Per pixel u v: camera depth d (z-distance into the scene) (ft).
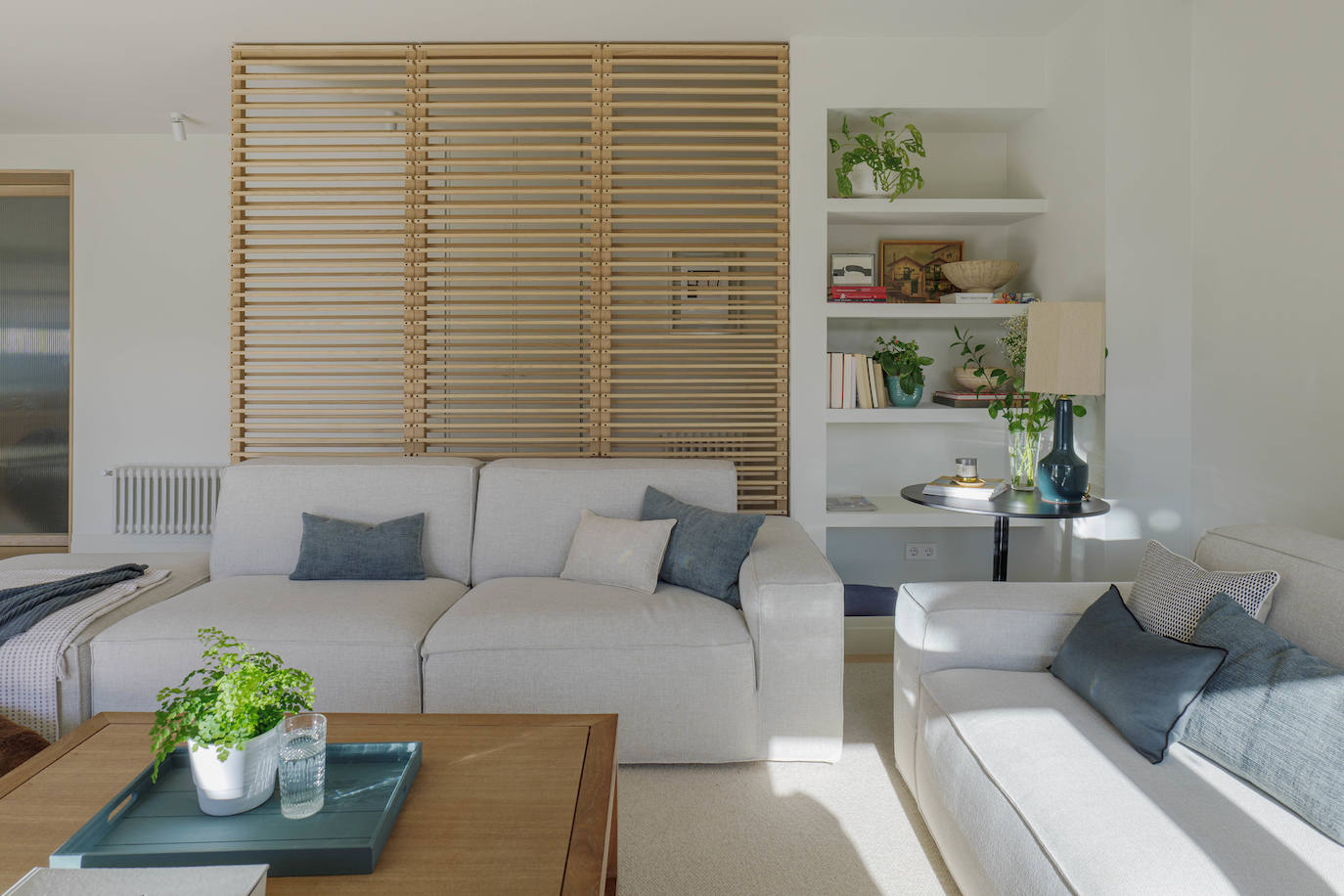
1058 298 11.52
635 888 6.23
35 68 12.55
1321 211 8.32
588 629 8.14
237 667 5.09
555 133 11.99
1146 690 5.43
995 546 10.27
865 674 10.89
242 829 4.62
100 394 16.42
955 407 12.30
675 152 12.48
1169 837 4.37
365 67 11.94
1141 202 10.32
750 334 12.15
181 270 16.25
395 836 4.60
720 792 7.72
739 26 11.38
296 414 12.26
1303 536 6.48
